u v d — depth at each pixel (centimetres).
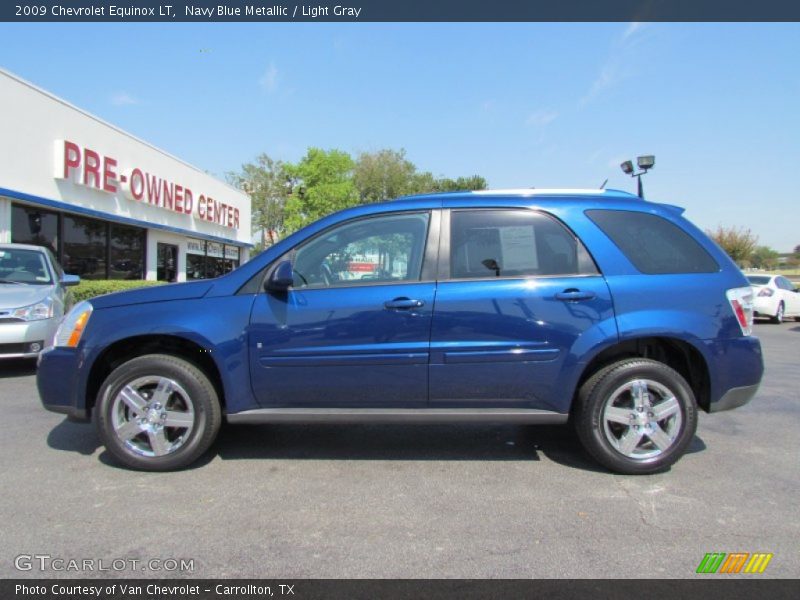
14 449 410
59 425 470
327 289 370
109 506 318
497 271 372
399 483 357
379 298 365
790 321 1803
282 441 442
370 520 304
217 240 2197
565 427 484
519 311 362
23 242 1209
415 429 478
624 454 369
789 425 496
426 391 368
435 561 262
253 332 364
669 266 376
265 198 4106
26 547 271
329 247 382
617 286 366
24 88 1160
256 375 367
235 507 319
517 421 371
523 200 386
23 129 1160
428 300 364
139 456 368
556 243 377
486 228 380
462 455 412
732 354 370
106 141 1453
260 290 371
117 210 1515
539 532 291
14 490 338
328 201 3919
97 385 387
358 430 473
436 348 362
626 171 852
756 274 1748
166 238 1847
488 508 320
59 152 1257
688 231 386
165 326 363
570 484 357
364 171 4966
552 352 362
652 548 274
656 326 360
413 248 378
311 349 364
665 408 370
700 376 382
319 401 372
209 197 2119
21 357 646
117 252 1584
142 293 379
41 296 683
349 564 259
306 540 281
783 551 272
